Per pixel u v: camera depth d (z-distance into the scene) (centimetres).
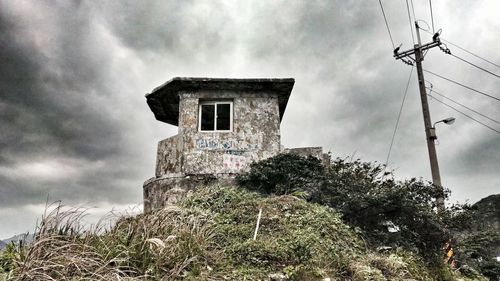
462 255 992
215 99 1119
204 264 487
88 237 479
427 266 748
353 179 855
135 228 518
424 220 777
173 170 1048
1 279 377
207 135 1054
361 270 539
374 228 795
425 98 1302
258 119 1083
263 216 677
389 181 856
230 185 977
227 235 598
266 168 912
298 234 605
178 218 612
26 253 416
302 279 493
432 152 1219
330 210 750
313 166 923
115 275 406
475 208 963
